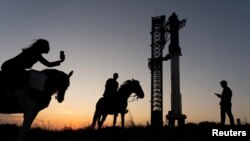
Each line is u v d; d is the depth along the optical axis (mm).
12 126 11430
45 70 7863
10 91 6855
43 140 9977
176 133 10922
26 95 7039
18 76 6961
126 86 12898
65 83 8141
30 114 7039
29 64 7270
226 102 12469
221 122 12617
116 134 10883
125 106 12734
